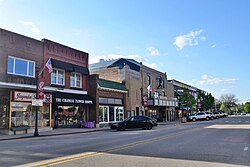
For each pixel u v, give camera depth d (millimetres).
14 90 23828
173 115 59938
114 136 18969
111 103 37219
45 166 7969
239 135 17516
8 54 24469
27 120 25047
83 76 33938
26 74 26062
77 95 31734
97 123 33469
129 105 41312
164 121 53625
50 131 25984
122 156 9688
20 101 24109
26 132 24375
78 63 33219
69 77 31625
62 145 13617
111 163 8391
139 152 10609
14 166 8094
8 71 24375
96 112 33562
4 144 15438
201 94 89312
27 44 26469
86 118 33750
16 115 23984
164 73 57000
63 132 24828
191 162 8531
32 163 8500
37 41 27641
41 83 23297
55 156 9859
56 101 27750
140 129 29125
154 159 9062
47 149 12039
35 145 13992
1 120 24016
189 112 74812
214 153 10297
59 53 30406
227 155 9828
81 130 27578
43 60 28125
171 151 10828
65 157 9547
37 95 22719
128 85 41656
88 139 16984
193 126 30297
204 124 34719
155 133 20906
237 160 8867
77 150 11445
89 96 33812
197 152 10547
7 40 24500
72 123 31516
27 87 23594
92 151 11016
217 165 8078
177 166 7941
